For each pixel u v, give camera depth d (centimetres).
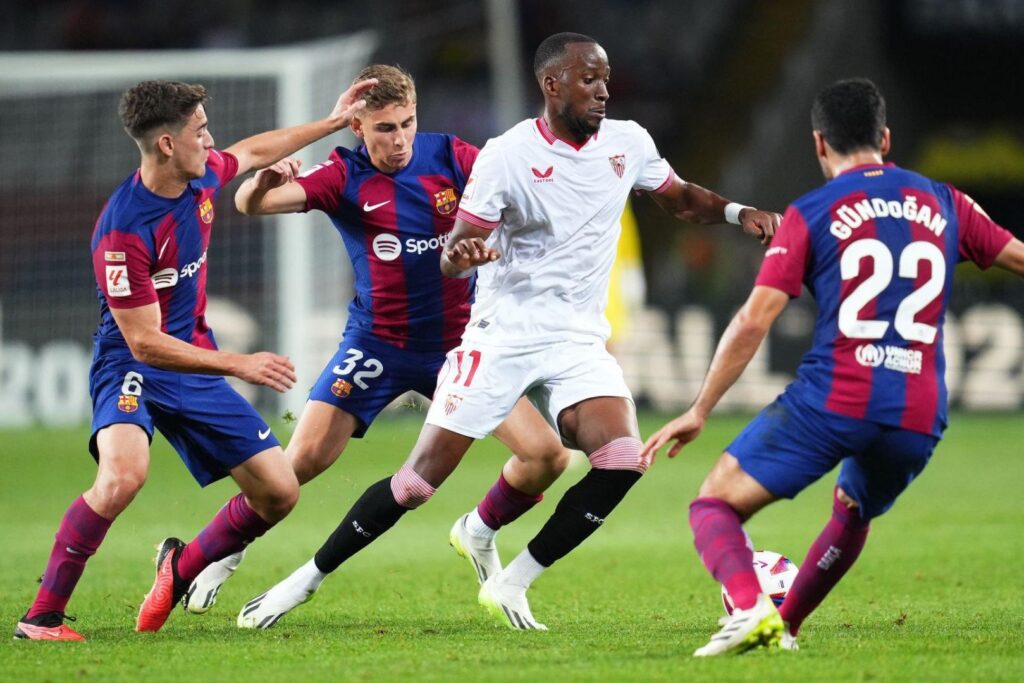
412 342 2389
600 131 2106
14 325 6544
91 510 2000
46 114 6712
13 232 6631
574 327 2106
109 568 2941
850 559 1816
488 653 1839
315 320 6084
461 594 2558
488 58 9100
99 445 2047
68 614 2303
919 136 9662
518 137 2050
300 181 2302
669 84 9412
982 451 5609
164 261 2003
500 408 2098
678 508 4088
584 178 2067
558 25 9200
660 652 1823
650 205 8888
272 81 5966
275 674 1688
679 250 8431
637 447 2045
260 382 1939
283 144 2177
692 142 9269
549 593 2572
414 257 2342
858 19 9081
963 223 1741
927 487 4516
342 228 2369
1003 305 7138
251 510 2103
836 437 1673
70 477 4722
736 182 8825
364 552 3209
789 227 1705
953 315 7125
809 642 1911
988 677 1616
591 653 1823
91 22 9050
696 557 3088
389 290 2356
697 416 1692
